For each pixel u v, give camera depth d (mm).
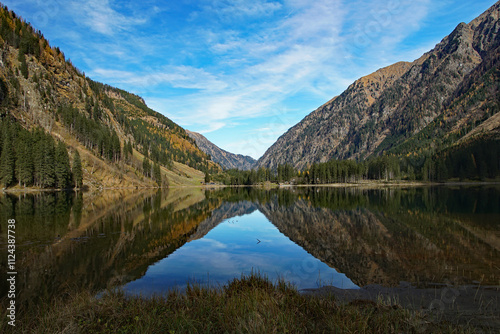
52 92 138000
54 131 113000
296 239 24797
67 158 89312
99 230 27828
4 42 138000
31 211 39844
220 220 37156
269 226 32094
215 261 17891
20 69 128250
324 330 6828
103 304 9023
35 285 13414
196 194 96312
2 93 103250
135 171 134250
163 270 15914
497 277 13773
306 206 52688
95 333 7188
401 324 7570
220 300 9219
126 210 44625
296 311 8281
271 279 14117
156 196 79938
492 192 74000
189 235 26734
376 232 26562
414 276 14242
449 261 16750
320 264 16953
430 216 35031
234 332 6801
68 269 16000
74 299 9945
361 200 60812
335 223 32625
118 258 18438
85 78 198375
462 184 122000
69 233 26000
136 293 11898
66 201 55688
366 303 9867
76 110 133375
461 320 8367
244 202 64500
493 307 9680
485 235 23906
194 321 7551
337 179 157125
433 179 138375
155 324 7492
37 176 81125
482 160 130375
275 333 6617
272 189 137750
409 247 20484
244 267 16562
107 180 109625
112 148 125812
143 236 25672
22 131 85250
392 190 97375
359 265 16547
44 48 158875
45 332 7242
